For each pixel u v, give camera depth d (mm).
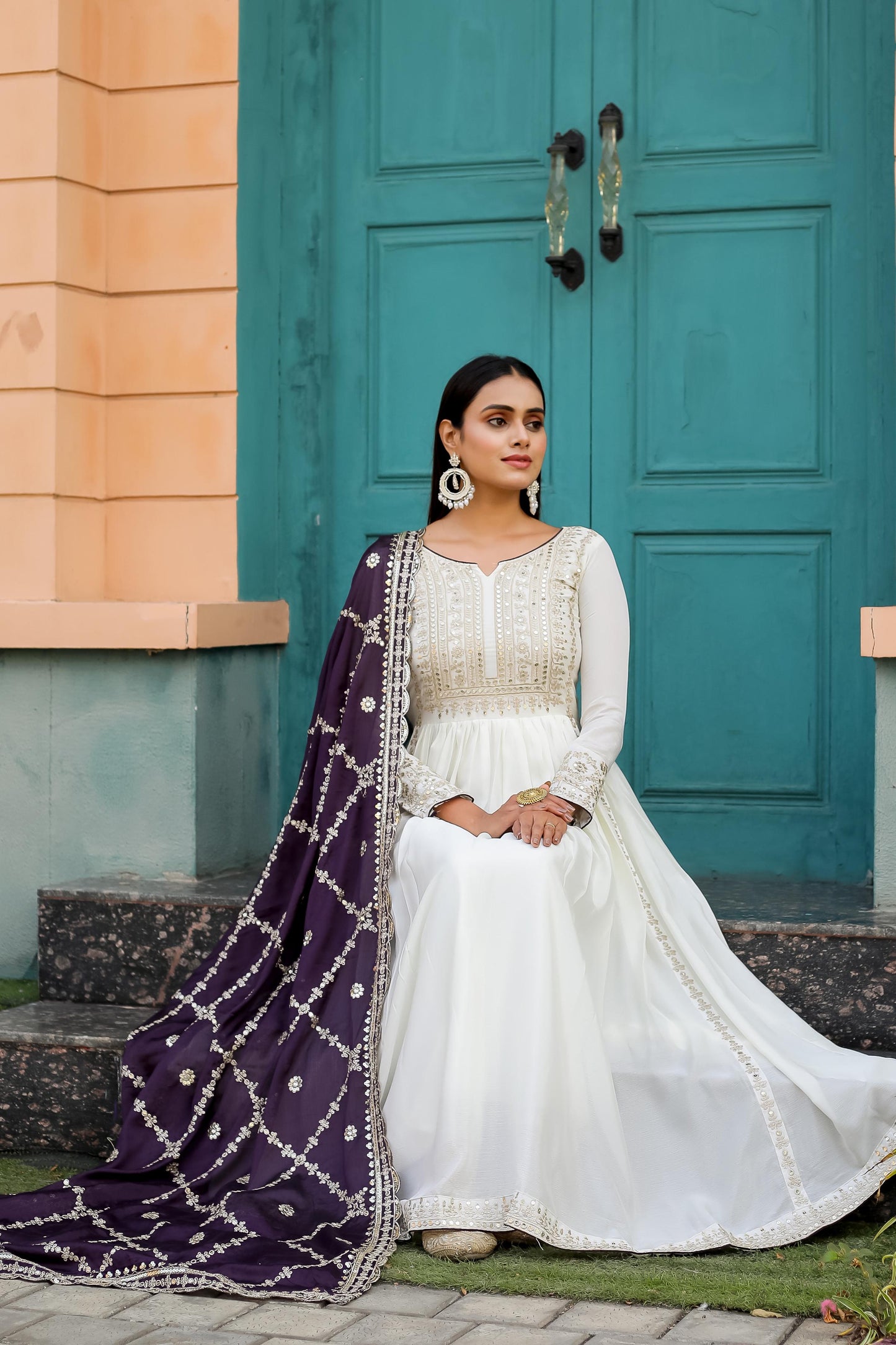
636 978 2641
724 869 3727
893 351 3564
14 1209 2520
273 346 4000
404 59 3957
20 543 3713
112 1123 2939
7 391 3721
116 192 3846
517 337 3891
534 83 3863
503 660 2816
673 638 3770
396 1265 2312
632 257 3787
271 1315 2162
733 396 3734
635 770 3783
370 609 2877
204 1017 2797
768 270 3709
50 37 3652
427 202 3945
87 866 3631
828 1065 2562
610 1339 2059
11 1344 2068
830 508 3662
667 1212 2471
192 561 3820
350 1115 2527
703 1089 2525
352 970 2701
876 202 3588
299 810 2928
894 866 3115
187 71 3785
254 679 3867
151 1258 2336
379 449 3998
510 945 2436
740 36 3719
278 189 4016
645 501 3783
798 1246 2432
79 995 3334
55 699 3645
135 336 3844
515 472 2850
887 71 3580
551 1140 2350
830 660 3662
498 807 2750
